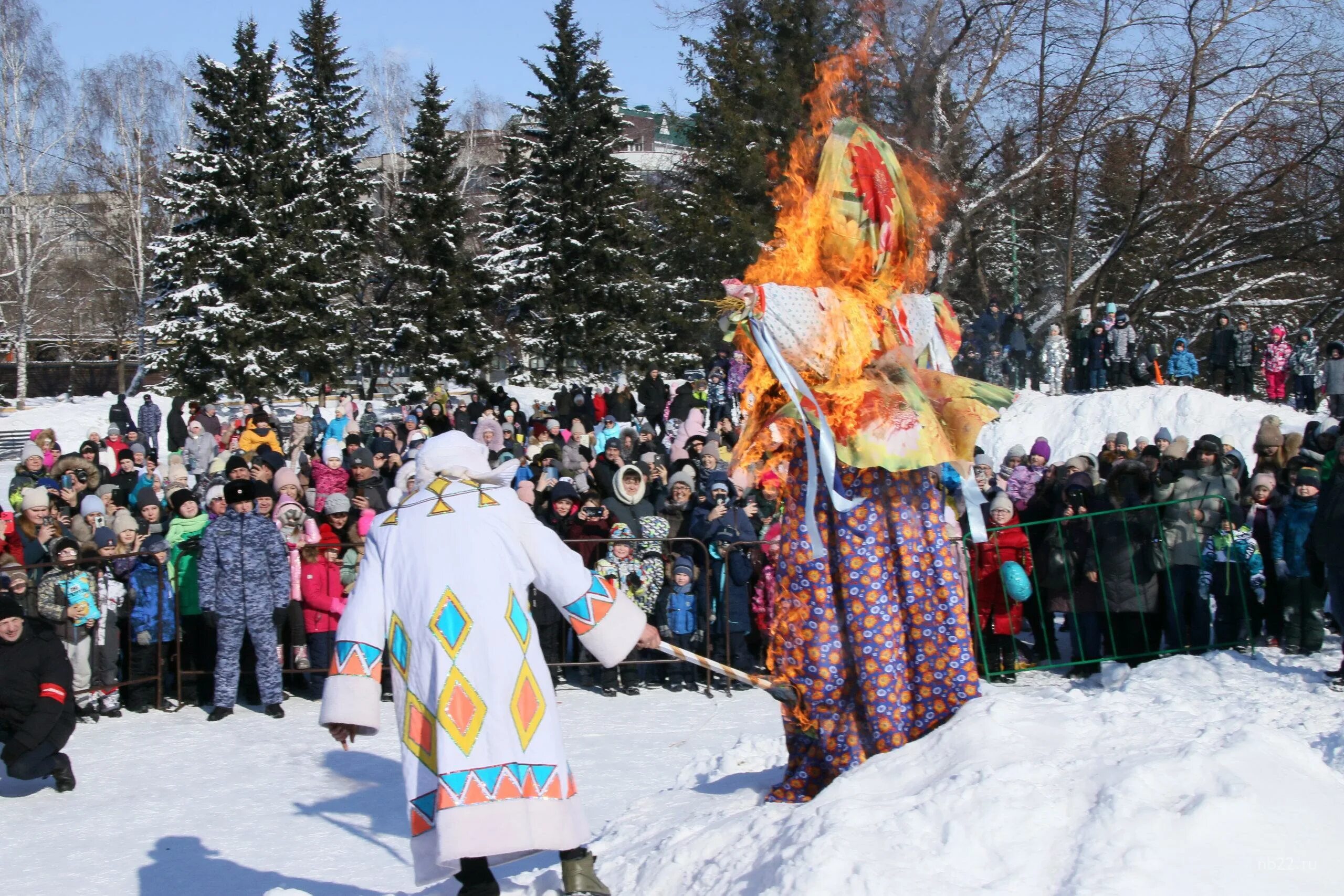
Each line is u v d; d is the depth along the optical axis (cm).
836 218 430
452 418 2191
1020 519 962
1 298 4166
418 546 393
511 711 376
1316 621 816
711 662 416
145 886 571
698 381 3225
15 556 984
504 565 392
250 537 901
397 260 3575
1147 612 866
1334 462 790
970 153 2797
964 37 2583
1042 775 330
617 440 1302
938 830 319
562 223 3678
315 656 952
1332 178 2781
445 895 438
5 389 4209
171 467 1425
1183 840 298
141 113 4281
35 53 3947
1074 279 3134
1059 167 2814
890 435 403
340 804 694
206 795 715
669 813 452
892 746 407
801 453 426
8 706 723
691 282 3509
